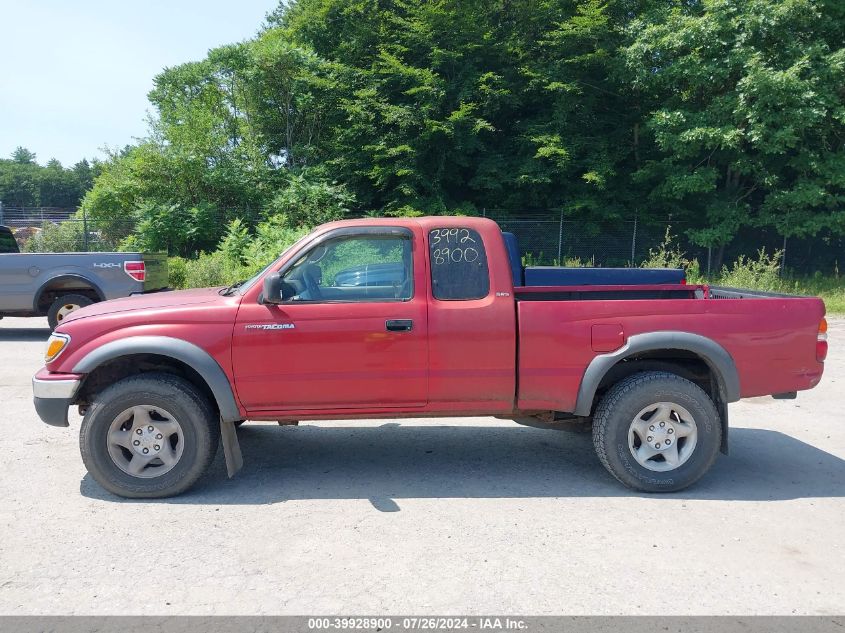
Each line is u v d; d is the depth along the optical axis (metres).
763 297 4.74
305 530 3.67
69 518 3.83
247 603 2.87
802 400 7.09
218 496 4.22
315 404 4.25
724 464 4.93
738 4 18.22
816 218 18.52
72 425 5.84
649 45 18.98
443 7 22.03
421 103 21.39
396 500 4.15
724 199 20.31
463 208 21.69
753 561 3.29
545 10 21.83
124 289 10.35
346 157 23.14
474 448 5.36
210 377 4.10
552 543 3.49
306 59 23.47
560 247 21.12
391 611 2.80
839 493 4.31
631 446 4.26
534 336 4.27
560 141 20.55
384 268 4.35
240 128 25.25
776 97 17.14
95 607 2.84
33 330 12.02
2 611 2.80
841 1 17.84
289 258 4.29
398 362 4.22
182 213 22.14
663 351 4.46
